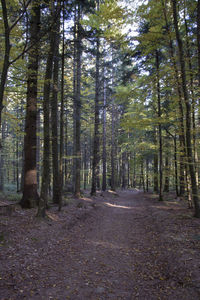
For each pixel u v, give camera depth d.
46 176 8.25
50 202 11.97
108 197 18.81
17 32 7.39
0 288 3.64
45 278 4.24
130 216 11.11
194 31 8.44
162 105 13.73
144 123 10.09
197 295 3.38
